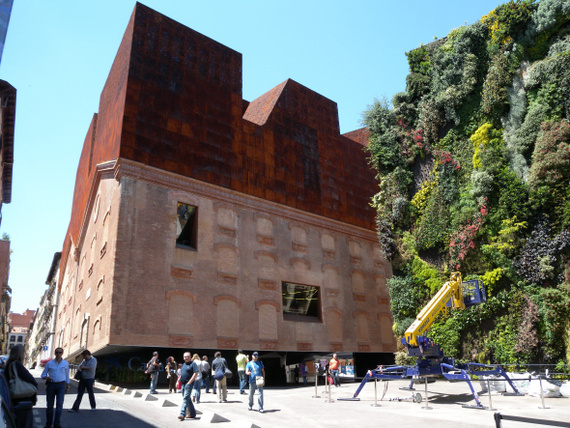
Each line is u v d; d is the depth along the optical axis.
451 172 29.45
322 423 12.66
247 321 29.66
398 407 16.02
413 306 28.59
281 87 40.25
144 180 27.88
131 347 26.30
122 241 25.77
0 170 37.25
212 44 34.88
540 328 23.98
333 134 42.25
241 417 13.60
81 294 34.97
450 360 18.92
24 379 8.68
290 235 34.72
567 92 25.83
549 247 24.72
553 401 17.09
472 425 11.78
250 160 34.03
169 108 30.41
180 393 21.22
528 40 28.64
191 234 29.50
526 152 26.89
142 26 30.81
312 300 34.81
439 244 28.83
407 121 32.88
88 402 15.90
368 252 40.50
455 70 30.89
